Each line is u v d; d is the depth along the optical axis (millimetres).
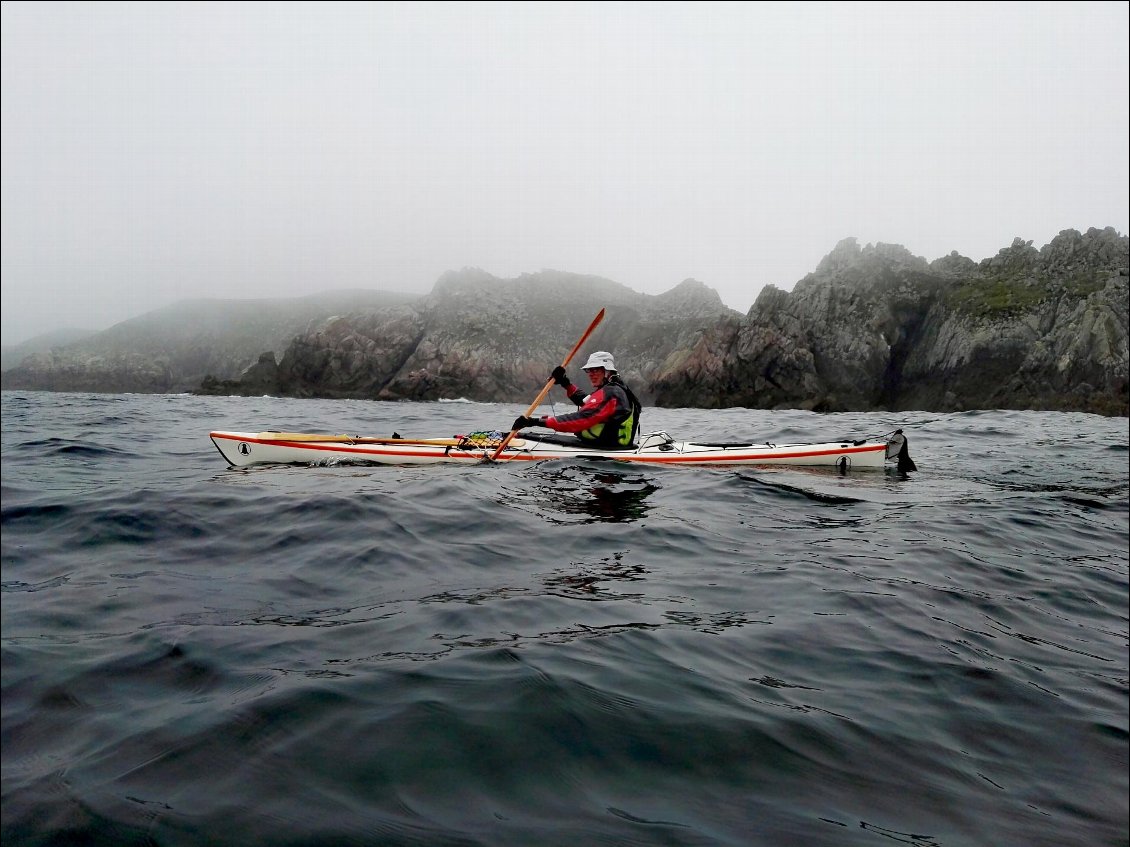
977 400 39094
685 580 3607
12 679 2305
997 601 3611
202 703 2127
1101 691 2641
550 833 1599
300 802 1659
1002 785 1992
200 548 3992
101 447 9719
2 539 4176
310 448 7598
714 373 43719
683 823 1677
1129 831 1825
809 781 1904
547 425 7422
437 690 2207
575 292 71125
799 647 2807
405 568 3646
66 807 1636
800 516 5379
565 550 4105
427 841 1544
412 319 63656
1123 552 4832
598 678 2357
